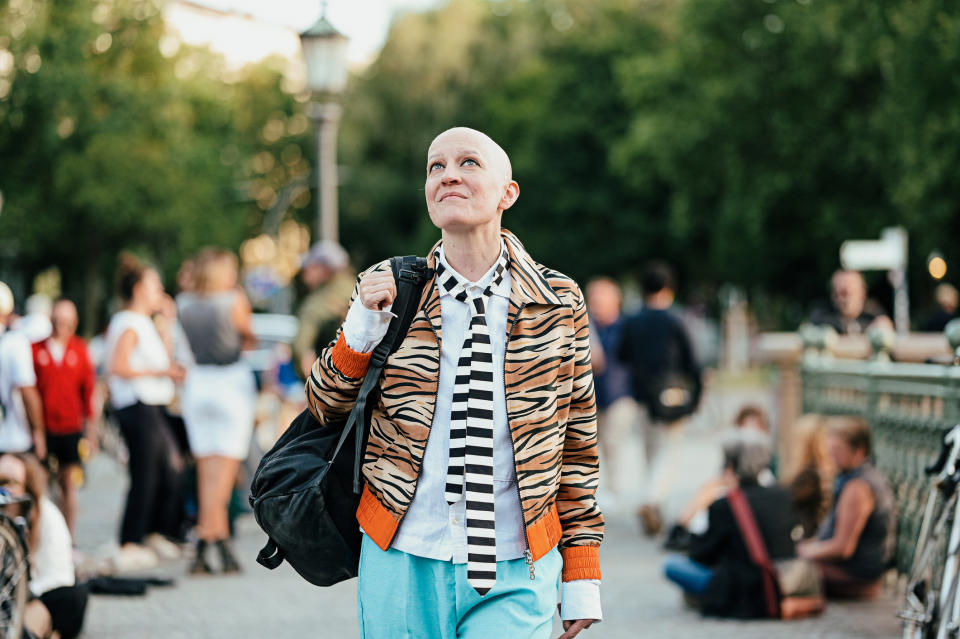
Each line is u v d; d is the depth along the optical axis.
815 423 8.79
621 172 39.66
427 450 3.02
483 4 50.31
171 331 10.48
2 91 36.97
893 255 18.14
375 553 3.04
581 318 3.12
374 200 48.88
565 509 3.17
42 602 6.15
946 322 16.45
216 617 7.33
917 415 7.66
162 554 9.64
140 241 42.34
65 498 9.81
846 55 27.25
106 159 38.03
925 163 23.16
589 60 47.50
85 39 37.12
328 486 3.12
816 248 34.44
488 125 48.84
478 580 2.96
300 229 54.47
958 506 4.77
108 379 9.21
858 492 7.70
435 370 3.02
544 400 3.03
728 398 30.11
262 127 54.03
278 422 14.69
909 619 4.94
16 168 38.25
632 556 9.84
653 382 11.05
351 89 47.94
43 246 41.00
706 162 35.03
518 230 47.94
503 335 3.03
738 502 7.40
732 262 36.78
